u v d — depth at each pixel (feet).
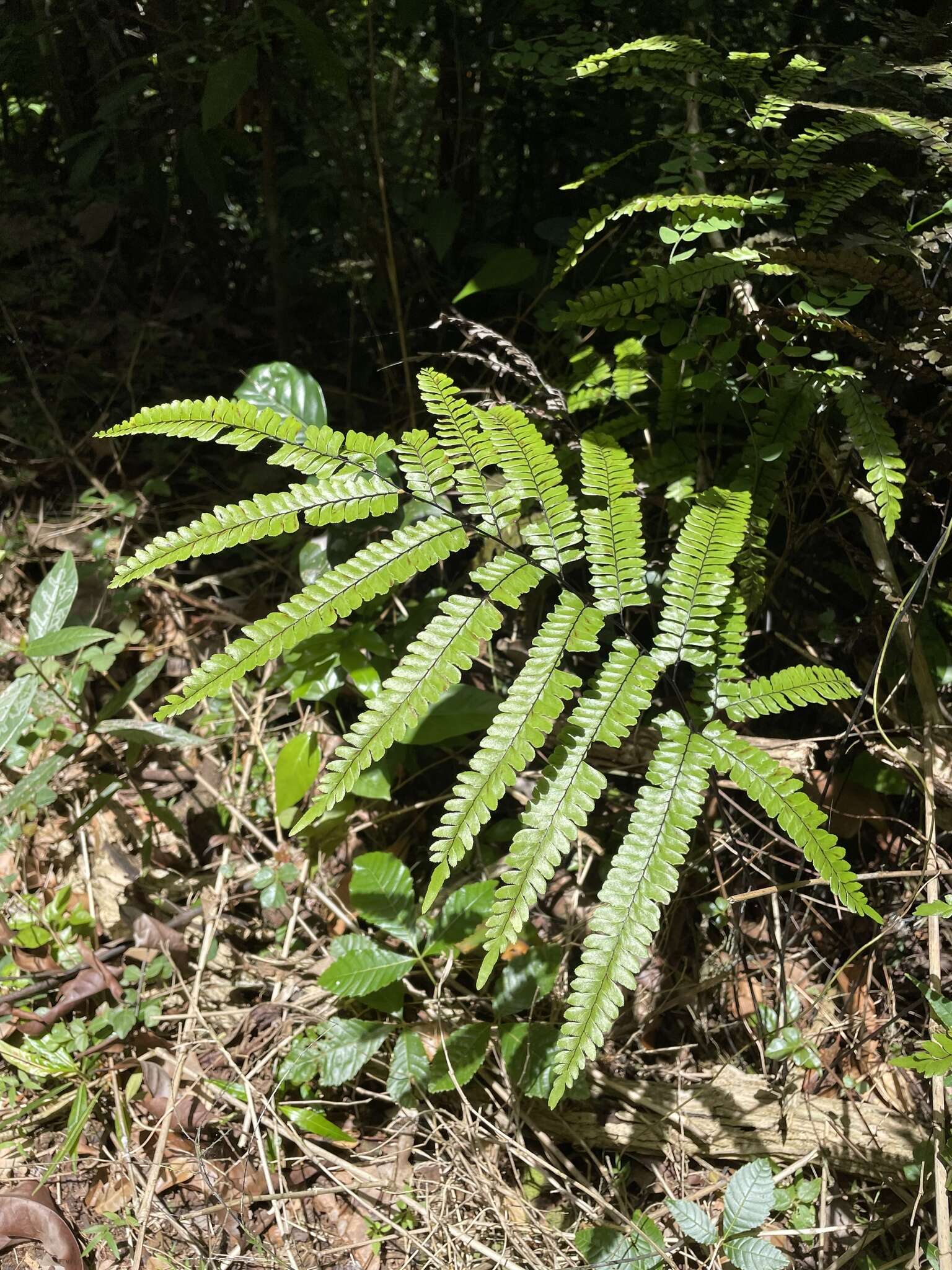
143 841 2.51
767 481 2.19
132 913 2.34
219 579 3.03
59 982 2.24
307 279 3.54
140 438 3.34
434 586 2.84
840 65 2.36
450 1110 2.11
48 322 3.48
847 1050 2.14
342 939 2.18
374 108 2.78
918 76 2.29
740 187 2.61
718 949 2.30
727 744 1.74
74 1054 2.13
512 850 1.61
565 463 2.48
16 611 2.94
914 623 2.24
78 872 2.48
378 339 3.31
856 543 2.48
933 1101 1.93
